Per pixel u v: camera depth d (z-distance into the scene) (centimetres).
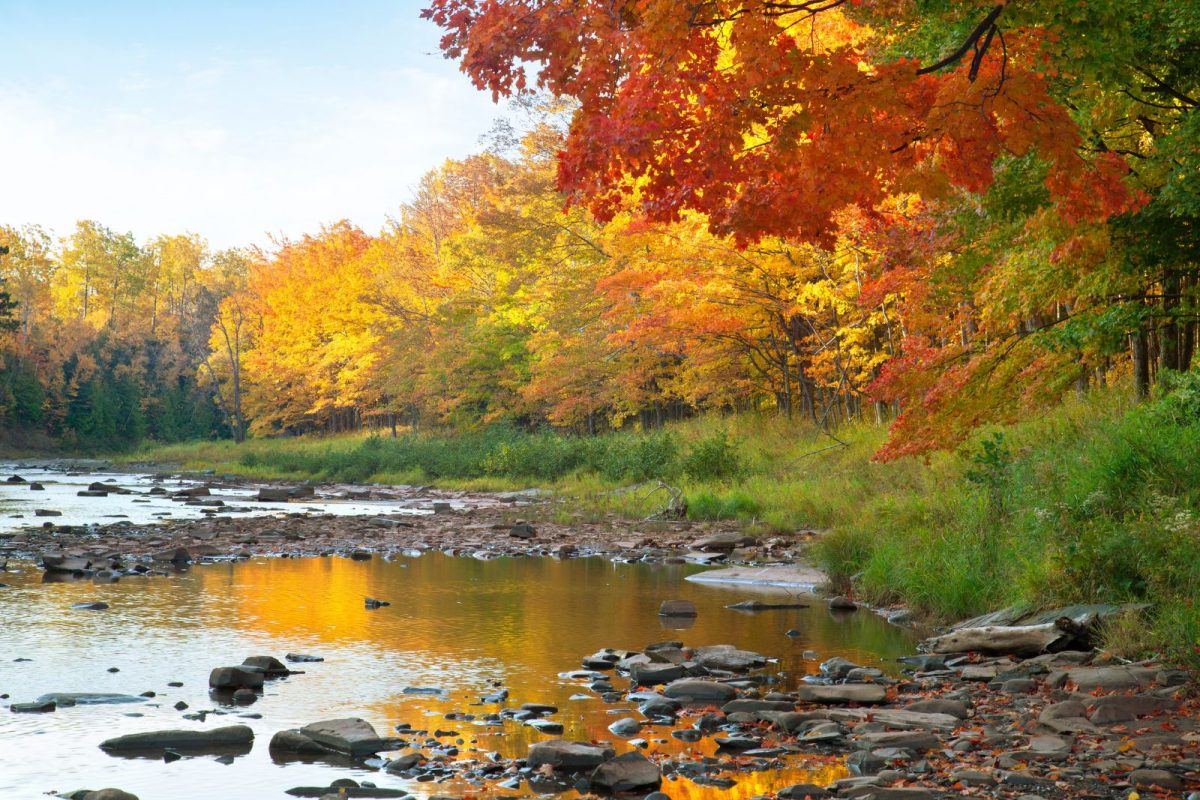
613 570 1628
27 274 8931
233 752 648
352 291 6247
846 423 2898
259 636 1043
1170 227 1066
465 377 4953
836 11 1236
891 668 903
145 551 1795
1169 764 561
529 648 991
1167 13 937
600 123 660
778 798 543
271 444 7219
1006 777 551
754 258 2597
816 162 695
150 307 11044
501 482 3844
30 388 8188
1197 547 902
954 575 1154
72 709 753
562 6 669
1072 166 687
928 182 711
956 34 909
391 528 2306
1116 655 834
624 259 3189
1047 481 1234
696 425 3522
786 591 1402
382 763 622
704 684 791
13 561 1658
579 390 3975
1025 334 1181
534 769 607
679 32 646
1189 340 1458
